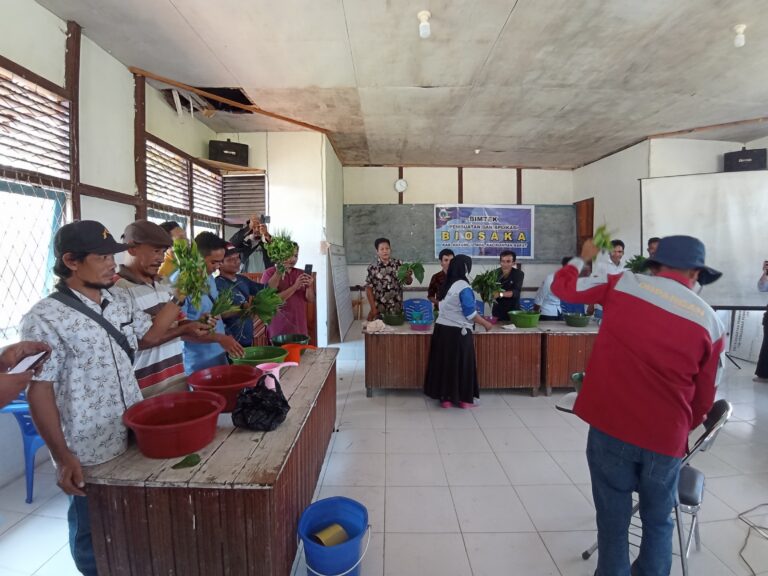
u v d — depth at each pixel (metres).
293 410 1.80
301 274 3.48
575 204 7.52
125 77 3.48
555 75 3.82
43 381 1.26
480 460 2.73
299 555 1.89
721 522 2.12
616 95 4.31
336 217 6.60
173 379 2.01
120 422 1.42
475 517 2.16
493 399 3.84
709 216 5.37
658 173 5.70
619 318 1.50
